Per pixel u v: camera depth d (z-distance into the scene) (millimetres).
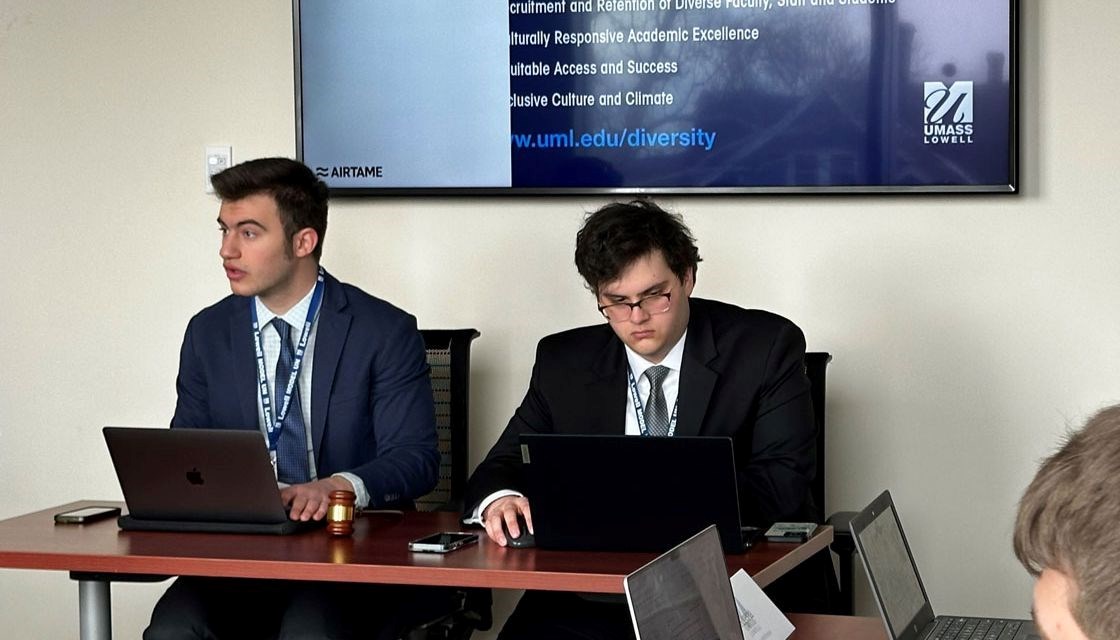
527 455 2373
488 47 3877
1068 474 771
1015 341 3670
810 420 2943
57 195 4160
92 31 4113
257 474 2619
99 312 4152
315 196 3143
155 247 4109
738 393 2926
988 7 3598
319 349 3137
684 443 2285
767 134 3742
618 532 2381
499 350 3945
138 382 4141
